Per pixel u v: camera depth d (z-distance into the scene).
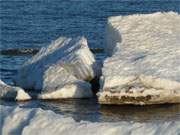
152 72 43.62
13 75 55.19
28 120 28.36
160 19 52.19
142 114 40.62
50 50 51.12
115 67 44.38
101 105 42.81
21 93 44.78
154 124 27.39
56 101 44.16
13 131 28.17
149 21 51.78
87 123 27.69
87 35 89.69
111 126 27.36
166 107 42.06
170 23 51.66
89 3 154.75
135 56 45.94
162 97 42.59
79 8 141.00
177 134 26.45
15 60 64.38
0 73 56.25
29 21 110.00
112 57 45.84
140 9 139.62
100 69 47.25
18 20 112.19
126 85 42.94
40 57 50.84
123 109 41.81
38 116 28.25
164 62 45.06
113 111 41.41
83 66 46.91
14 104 43.44
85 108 42.22
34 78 48.97
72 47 49.53
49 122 27.80
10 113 29.06
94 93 45.81
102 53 66.06
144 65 44.56
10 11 132.38
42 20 112.12
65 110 41.88
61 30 96.31
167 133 26.61
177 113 40.72
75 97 44.84
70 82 45.41
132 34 49.66
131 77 43.16
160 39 48.59
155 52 46.47
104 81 43.12
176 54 46.31
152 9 140.88
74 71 46.88
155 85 42.84
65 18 115.75
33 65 50.25
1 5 147.25
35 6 146.38
